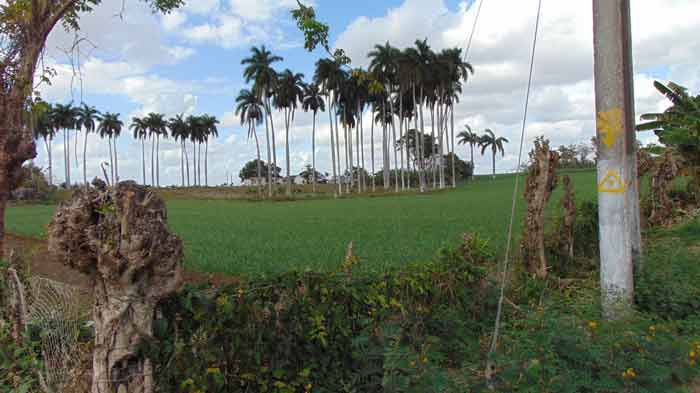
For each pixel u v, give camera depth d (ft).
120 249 11.31
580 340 15.03
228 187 400.06
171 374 12.31
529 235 28.02
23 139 22.63
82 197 11.88
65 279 31.58
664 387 14.51
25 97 22.94
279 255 49.44
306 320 14.48
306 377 14.23
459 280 19.66
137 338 11.92
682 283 23.89
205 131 368.07
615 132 22.48
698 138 51.24
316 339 14.83
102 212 11.50
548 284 26.22
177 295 12.78
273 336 13.78
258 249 55.42
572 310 17.92
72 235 11.63
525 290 24.14
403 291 17.33
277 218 118.52
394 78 251.60
